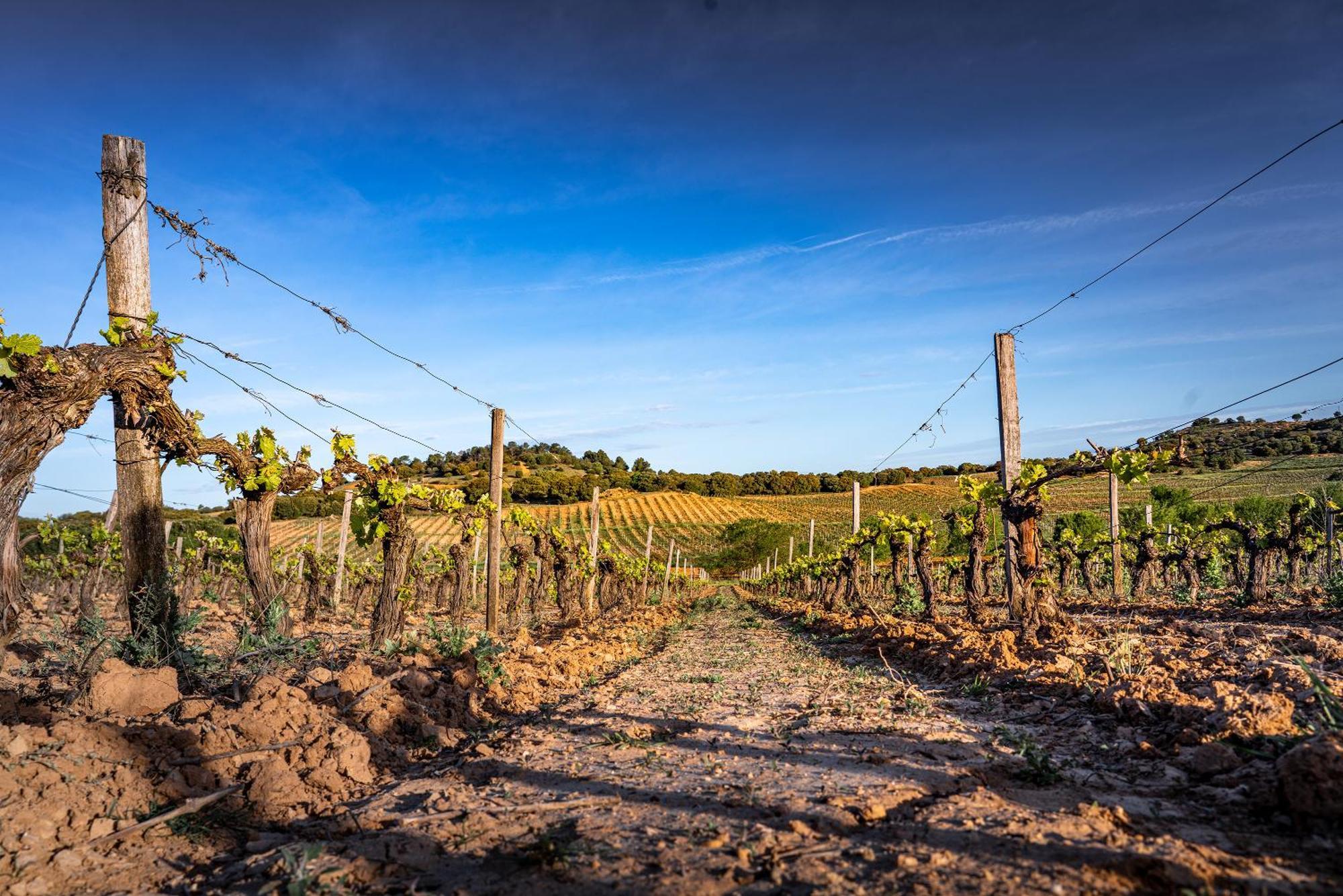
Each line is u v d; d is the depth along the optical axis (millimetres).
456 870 3672
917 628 13266
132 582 7336
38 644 8094
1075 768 4875
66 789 4355
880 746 5742
